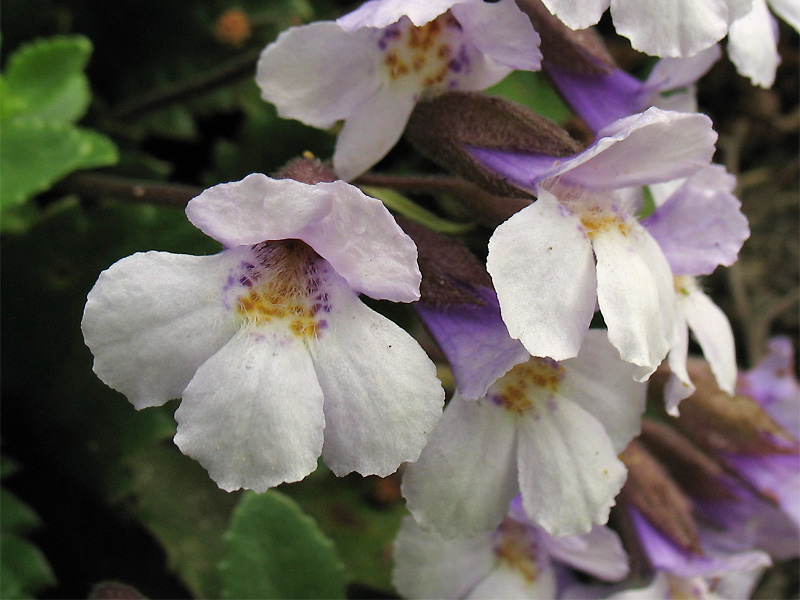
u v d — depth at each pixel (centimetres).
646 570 9
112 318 6
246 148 12
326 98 7
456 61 7
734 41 7
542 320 6
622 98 8
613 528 10
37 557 10
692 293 8
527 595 8
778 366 11
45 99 11
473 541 8
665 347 6
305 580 9
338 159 7
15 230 11
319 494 12
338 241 6
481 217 8
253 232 6
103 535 11
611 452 7
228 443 6
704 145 6
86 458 10
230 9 13
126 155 13
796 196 16
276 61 7
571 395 7
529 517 7
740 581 10
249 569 8
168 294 6
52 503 11
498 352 7
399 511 12
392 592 12
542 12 8
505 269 6
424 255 7
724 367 8
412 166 13
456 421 7
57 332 11
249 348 6
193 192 10
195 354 6
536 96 13
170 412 10
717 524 10
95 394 11
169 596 11
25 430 11
